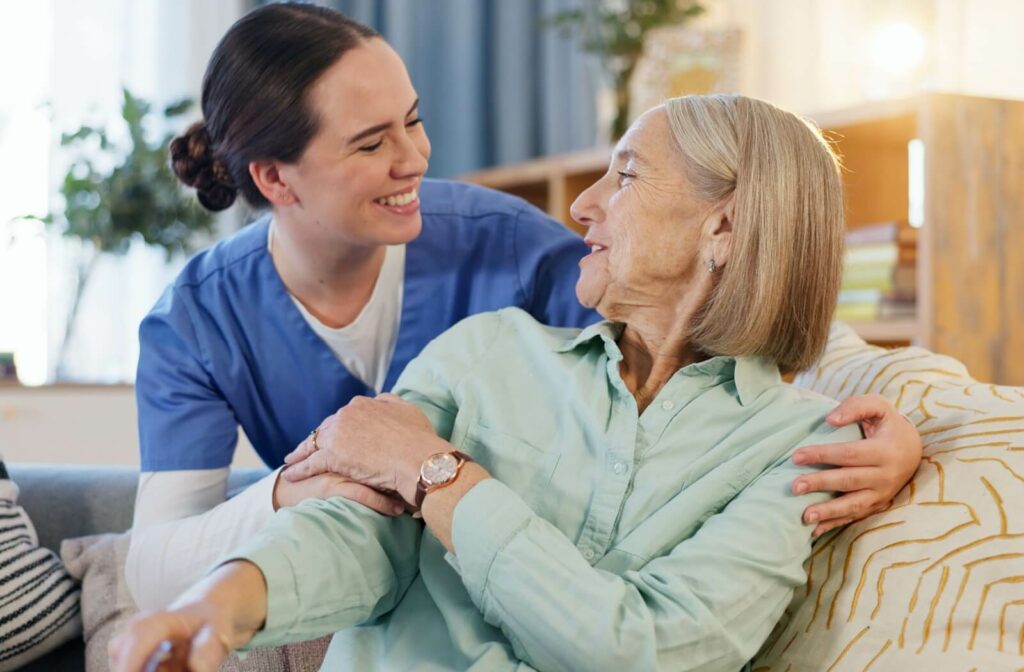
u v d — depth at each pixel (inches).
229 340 61.4
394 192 55.3
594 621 39.9
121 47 132.8
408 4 142.3
